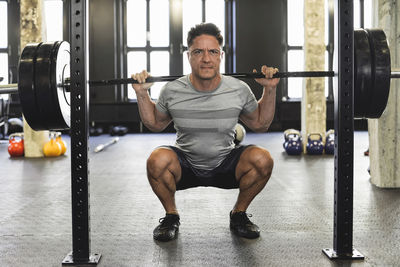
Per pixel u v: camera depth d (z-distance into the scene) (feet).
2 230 6.41
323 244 5.64
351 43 4.93
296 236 6.00
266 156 5.97
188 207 7.79
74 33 4.91
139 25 31.07
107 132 30.45
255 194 6.12
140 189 9.74
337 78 5.00
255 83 30.73
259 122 6.08
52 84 4.92
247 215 6.24
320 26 16.44
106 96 30.48
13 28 30.81
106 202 8.36
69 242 5.84
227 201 8.30
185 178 6.27
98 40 30.32
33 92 4.94
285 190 9.48
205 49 5.39
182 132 5.98
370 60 4.94
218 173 6.19
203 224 6.66
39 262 5.08
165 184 5.99
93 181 10.86
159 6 30.99
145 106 5.77
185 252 5.37
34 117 5.13
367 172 12.03
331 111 30.22
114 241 5.84
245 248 5.51
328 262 4.99
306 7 16.40
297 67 31.14
